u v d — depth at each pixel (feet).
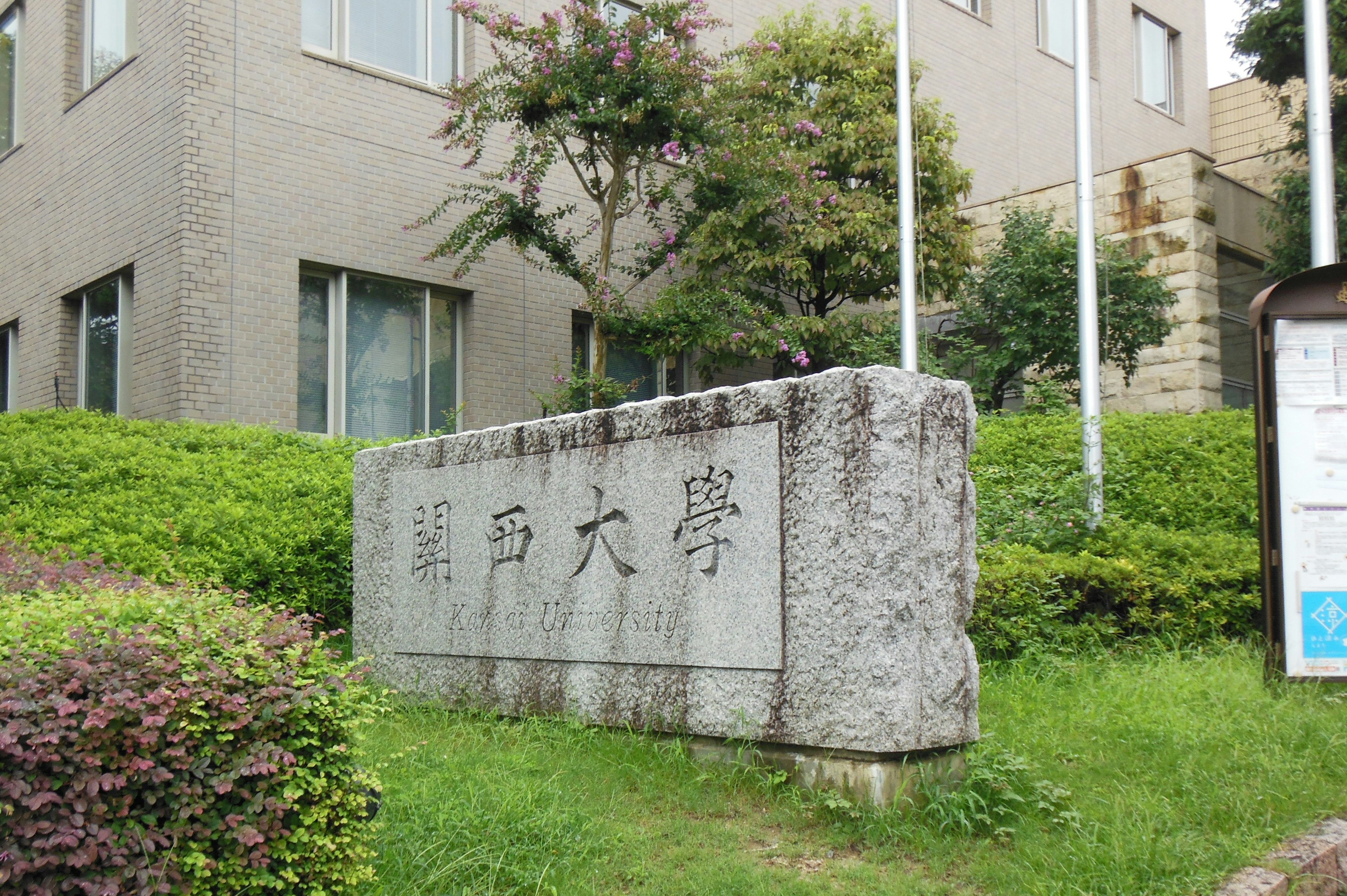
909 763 13.07
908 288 30.01
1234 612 20.49
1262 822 12.23
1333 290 17.98
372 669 18.02
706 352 39.17
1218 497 26.78
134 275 32.83
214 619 10.45
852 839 12.34
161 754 8.79
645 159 34.65
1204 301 42.27
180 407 30.32
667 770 14.33
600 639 16.43
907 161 30.35
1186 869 10.93
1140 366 43.14
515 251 37.22
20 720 8.10
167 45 31.68
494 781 13.32
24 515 21.58
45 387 36.94
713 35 43.19
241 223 31.65
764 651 14.16
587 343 39.96
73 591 12.91
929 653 13.34
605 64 32.99
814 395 13.89
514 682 17.72
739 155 34.63
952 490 13.96
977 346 41.39
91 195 34.88
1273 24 42.68
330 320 33.99
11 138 40.14
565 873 11.12
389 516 20.84
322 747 9.79
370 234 34.30
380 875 10.61
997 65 54.80
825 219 36.65
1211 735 14.94
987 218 48.19
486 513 18.72
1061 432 32.14
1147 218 42.98
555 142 36.76
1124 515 27.20
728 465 14.89
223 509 23.17
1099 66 57.93
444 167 36.22
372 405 34.58
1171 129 62.90
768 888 11.02
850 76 39.45
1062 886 10.78
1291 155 49.11
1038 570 20.27
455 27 37.06
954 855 11.89
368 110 34.53
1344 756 14.15
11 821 7.94
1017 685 17.85
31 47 38.78
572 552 17.08
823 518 13.62
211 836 8.93
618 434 16.55
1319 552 17.58
